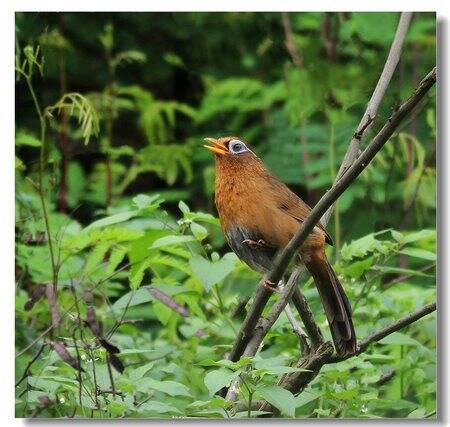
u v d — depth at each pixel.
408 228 11.81
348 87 13.52
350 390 7.30
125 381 7.02
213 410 6.68
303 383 7.27
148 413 7.21
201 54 15.18
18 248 9.21
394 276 11.16
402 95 12.39
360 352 7.64
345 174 6.61
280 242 8.49
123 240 8.62
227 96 14.83
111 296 10.09
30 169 10.63
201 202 14.62
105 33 14.19
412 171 11.80
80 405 6.96
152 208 8.05
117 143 14.64
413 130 12.27
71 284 7.43
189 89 15.49
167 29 15.03
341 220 11.72
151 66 15.12
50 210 10.10
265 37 14.81
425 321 8.86
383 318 8.80
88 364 7.28
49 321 8.99
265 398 6.20
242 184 8.62
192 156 14.54
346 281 8.96
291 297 7.66
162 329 10.81
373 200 11.79
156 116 14.35
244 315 8.84
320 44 14.13
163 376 8.48
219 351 8.81
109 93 14.15
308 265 8.09
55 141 11.99
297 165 13.74
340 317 7.93
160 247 8.15
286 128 14.30
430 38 13.14
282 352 8.70
